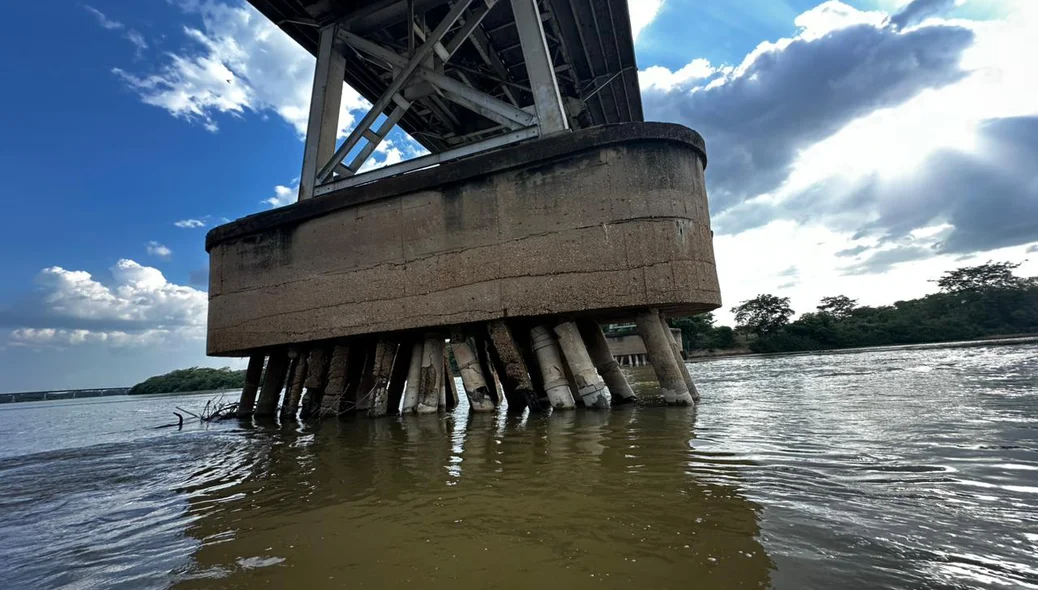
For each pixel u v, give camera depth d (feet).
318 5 35.55
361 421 29.17
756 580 6.57
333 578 7.70
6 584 8.64
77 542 10.76
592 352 30.63
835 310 256.32
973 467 11.21
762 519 8.68
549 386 26.81
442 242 27.99
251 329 33.99
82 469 20.56
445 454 16.83
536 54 28.66
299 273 32.37
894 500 9.34
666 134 24.82
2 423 67.67
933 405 20.95
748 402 26.48
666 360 25.96
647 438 16.94
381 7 34.96
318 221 32.07
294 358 34.45
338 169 34.76
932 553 7.09
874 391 28.35
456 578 7.33
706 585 6.52
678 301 23.65
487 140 29.12
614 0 40.09
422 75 32.83
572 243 25.12
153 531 11.12
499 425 22.85
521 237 26.11
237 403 47.70
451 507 10.73
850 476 10.99
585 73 50.67
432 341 31.81
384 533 9.49
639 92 56.39
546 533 8.75
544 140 25.85
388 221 29.66
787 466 12.10
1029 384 26.55
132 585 8.19
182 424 39.45
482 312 26.58
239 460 19.60
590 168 25.16
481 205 27.17
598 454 14.84
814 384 36.45
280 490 13.82
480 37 43.42
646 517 9.15
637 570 7.10
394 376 34.09
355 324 30.07
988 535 7.59
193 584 7.99
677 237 24.21
